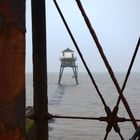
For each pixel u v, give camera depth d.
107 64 3.81
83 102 98.00
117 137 44.09
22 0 1.79
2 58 1.75
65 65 140.00
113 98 111.81
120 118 4.11
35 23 4.05
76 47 4.30
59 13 4.18
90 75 4.35
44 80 4.12
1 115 1.74
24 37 1.80
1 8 1.75
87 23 3.66
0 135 1.74
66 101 100.56
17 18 1.77
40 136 4.11
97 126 54.03
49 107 83.25
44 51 4.10
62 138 44.31
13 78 1.76
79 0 3.60
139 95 131.88
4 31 1.75
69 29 4.23
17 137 1.76
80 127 53.06
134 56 3.82
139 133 2.64
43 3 4.03
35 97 4.12
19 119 1.77
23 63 1.79
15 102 1.76
